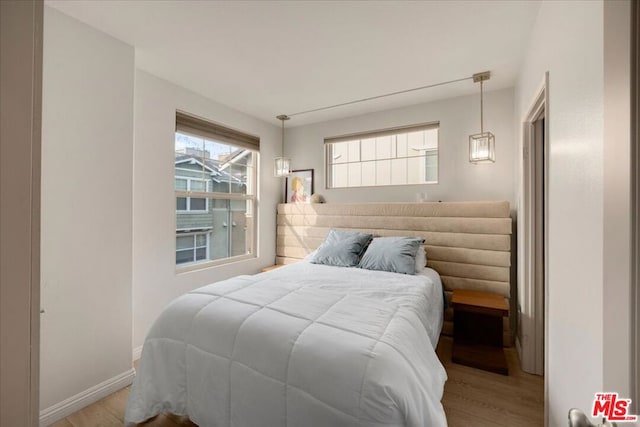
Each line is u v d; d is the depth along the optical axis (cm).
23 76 44
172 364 145
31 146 45
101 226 191
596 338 88
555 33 135
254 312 145
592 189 92
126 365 203
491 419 165
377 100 308
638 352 70
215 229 323
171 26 185
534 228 214
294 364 116
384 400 100
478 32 190
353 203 341
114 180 198
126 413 149
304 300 163
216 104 311
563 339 122
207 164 312
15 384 44
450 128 301
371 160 355
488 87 274
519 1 161
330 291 189
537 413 170
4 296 43
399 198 329
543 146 211
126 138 205
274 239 396
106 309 193
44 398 163
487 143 242
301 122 385
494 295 251
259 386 121
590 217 94
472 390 192
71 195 176
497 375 209
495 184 280
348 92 288
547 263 146
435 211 291
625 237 71
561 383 125
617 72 72
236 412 125
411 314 155
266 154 381
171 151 263
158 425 160
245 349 128
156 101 251
